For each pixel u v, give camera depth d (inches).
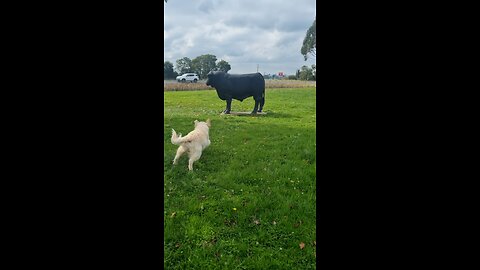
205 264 159.5
